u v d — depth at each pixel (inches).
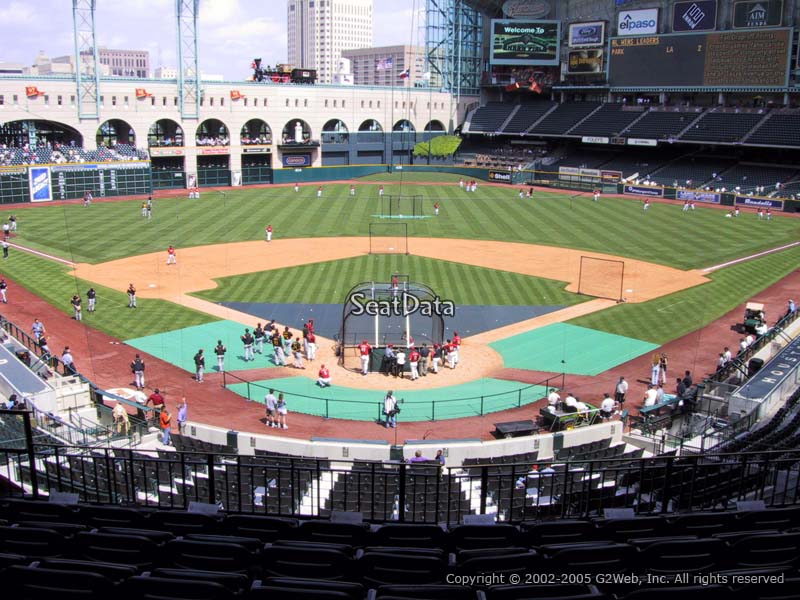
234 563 388.2
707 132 3873.0
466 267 2311.8
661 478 749.3
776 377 1221.7
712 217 3196.4
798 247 2610.7
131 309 1817.2
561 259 2431.1
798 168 3654.0
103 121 3727.9
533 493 791.7
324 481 805.9
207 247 2556.6
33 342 1486.2
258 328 1572.3
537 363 1514.5
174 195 3789.4
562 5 4626.0
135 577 328.2
